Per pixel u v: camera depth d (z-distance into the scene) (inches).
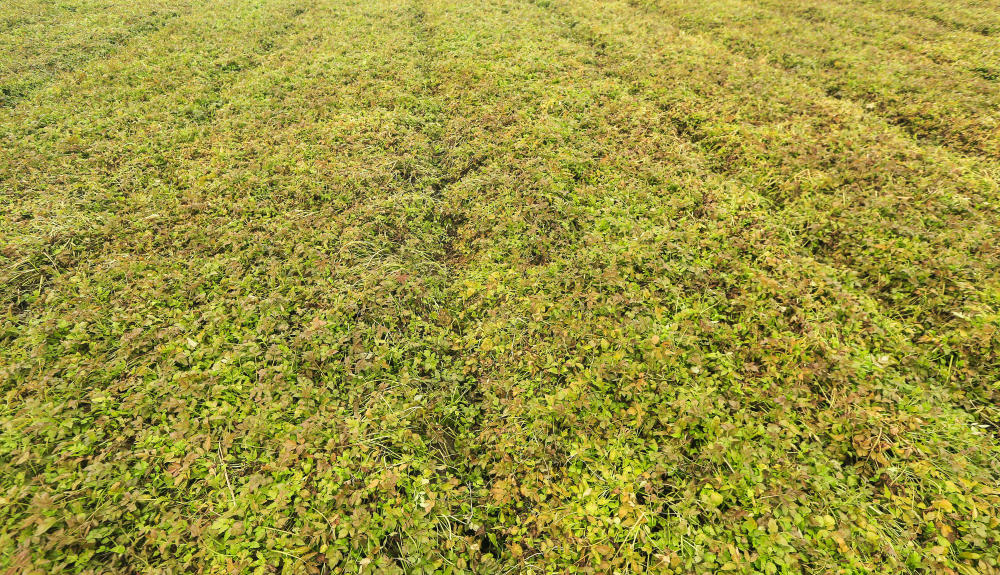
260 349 244.5
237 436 210.5
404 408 227.1
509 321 267.1
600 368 232.2
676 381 229.8
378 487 195.5
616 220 321.1
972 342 231.9
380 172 372.8
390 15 714.8
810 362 231.5
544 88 475.2
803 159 358.9
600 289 278.5
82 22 641.6
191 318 258.1
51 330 247.8
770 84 472.4
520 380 241.3
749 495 188.2
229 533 178.1
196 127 426.6
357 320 267.4
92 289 273.0
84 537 171.0
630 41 588.4
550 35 613.0
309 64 546.6
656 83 487.8
